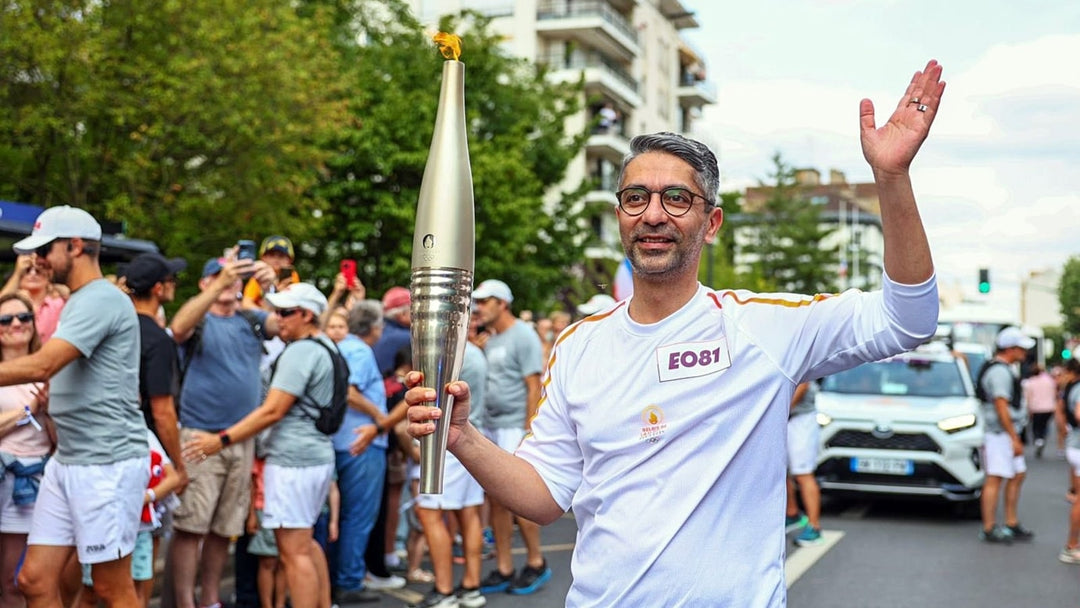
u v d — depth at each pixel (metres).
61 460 4.93
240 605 7.29
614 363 2.69
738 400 2.59
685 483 2.57
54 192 18.23
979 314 28.08
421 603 7.12
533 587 7.97
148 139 17.73
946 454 11.32
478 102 27.45
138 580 5.78
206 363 6.67
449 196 2.41
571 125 49.28
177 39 17.05
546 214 27.23
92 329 4.81
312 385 6.05
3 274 11.35
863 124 2.52
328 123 19.11
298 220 19.92
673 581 2.54
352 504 7.61
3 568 5.64
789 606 7.53
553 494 2.78
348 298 8.45
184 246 18.98
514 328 8.29
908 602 7.70
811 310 2.64
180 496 6.57
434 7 49.34
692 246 2.65
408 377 2.44
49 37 15.20
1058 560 9.45
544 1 49.84
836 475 11.56
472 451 2.69
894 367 12.59
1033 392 22.28
